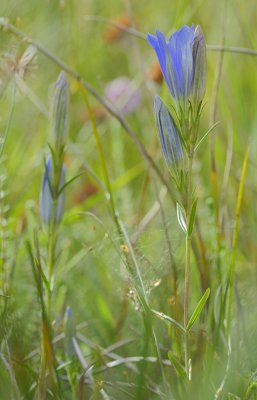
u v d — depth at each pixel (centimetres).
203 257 85
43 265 84
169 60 67
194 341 80
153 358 79
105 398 75
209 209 93
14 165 109
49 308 77
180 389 73
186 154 69
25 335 83
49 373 76
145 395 76
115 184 107
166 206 101
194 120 68
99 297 93
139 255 82
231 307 82
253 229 97
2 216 88
